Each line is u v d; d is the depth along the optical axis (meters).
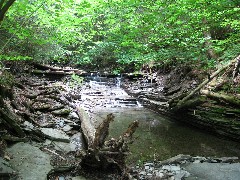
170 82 12.96
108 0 9.27
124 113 10.28
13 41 8.62
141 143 7.14
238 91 8.23
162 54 10.20
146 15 9.02
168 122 9.31
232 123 7.39
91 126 7.19
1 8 3.97
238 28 7.91
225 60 8.91
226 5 7.18
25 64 12.45
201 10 8.07
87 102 11.29
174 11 8.28
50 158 5.25
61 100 9.50
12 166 4.54
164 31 9.55
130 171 5.18
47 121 7.39
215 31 10.72
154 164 5.72
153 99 11.54
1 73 7.30
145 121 9.30
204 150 6.73
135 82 15.42
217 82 9.13
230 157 6.11
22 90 9.10
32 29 9.10
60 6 7.78
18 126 5.75
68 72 14.76
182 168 5.46
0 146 5.01
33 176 4.37
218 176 5.07
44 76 13.55
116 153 4.96
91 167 5.04
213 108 8.07
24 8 6.12
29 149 5.32
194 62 10.82
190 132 8.24
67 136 6.68
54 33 9.69
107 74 16.77
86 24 12.78
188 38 9.45
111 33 11.52
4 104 5.99
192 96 8.62
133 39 10.44
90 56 17.94
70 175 4.83
